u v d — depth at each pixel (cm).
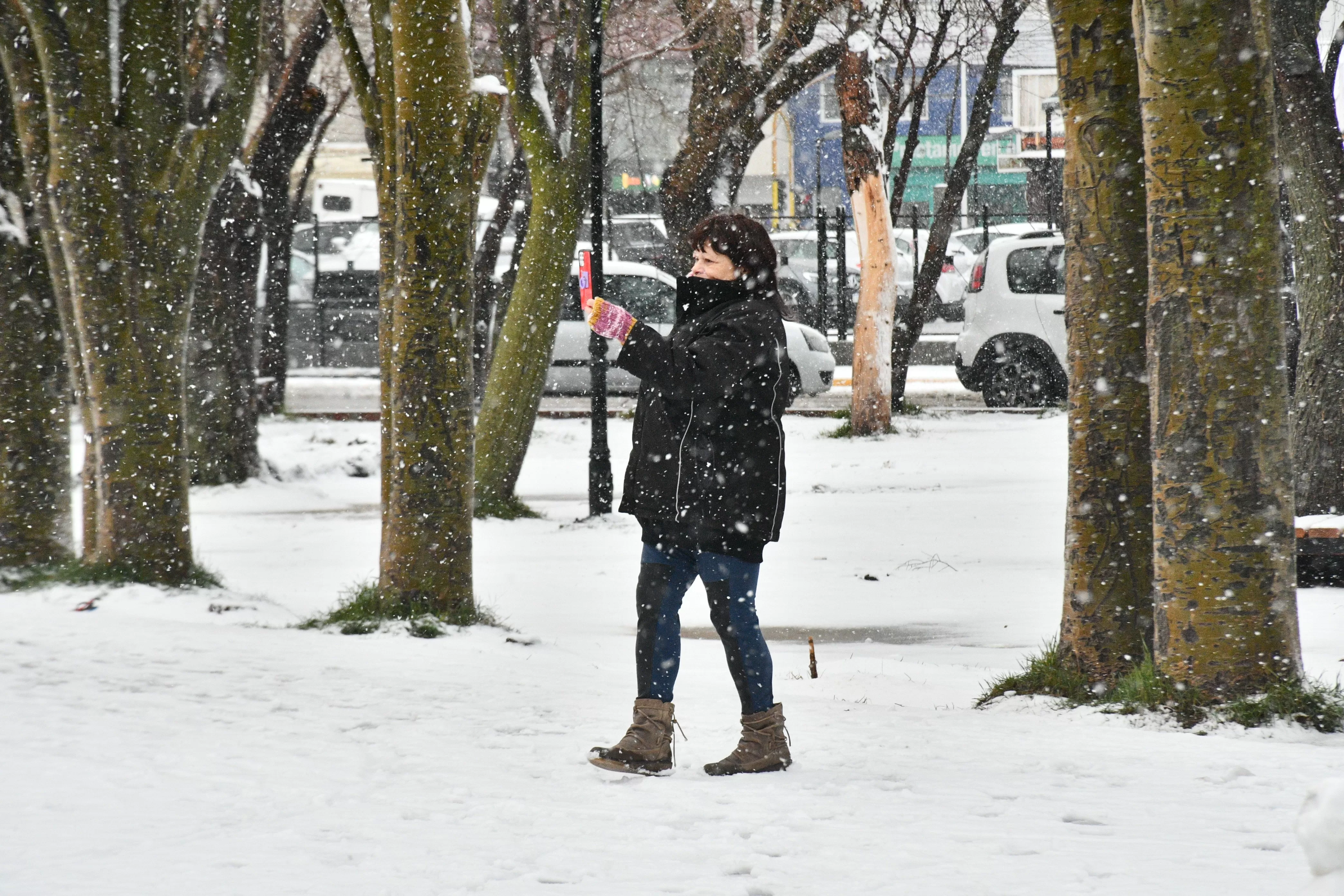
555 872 666
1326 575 2191
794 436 4603
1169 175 1195
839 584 2334
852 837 743
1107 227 1329
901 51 5794
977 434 4491
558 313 3281
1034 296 5100
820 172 8825
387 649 1625
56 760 909
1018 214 7456
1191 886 641
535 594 2297
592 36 3231
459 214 1873
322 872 659
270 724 1081
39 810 776
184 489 2139
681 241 4484
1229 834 753
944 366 6700
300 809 797
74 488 3753
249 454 3806
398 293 1892
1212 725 1152
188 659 1447
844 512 3133
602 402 3178
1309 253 2395
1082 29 1323
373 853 699
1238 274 1184
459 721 1128
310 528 3136
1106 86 1319
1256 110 1178
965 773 936
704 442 927
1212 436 1195
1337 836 432
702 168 4444
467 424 1908
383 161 2020
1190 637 1204
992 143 10369
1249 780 911
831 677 1562
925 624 2008
